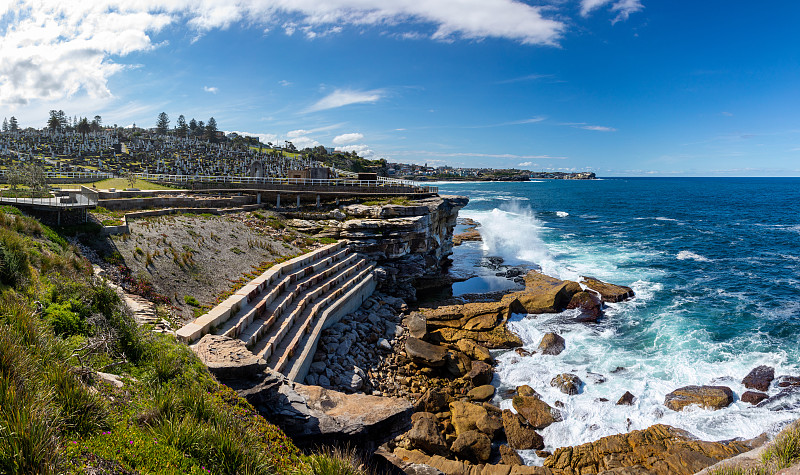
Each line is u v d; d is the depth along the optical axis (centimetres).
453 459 1553
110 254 1922
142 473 627
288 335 1884
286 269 2475
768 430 1644
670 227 6881
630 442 1597
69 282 1188
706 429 1677
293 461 877
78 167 6397
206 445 729
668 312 2889
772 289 3366
